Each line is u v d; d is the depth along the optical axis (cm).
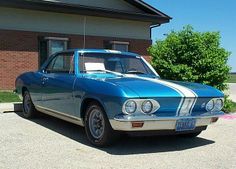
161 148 672
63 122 895
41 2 1557
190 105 648
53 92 786
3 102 1195
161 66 1133
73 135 757
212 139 757
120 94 599
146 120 601
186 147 684
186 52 1117
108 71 752
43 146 664
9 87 1588
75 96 705
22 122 890
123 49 1875
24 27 1606
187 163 582
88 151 637
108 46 1833
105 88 631
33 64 1636
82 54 758
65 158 593
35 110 921
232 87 2677
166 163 579
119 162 578
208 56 1109
